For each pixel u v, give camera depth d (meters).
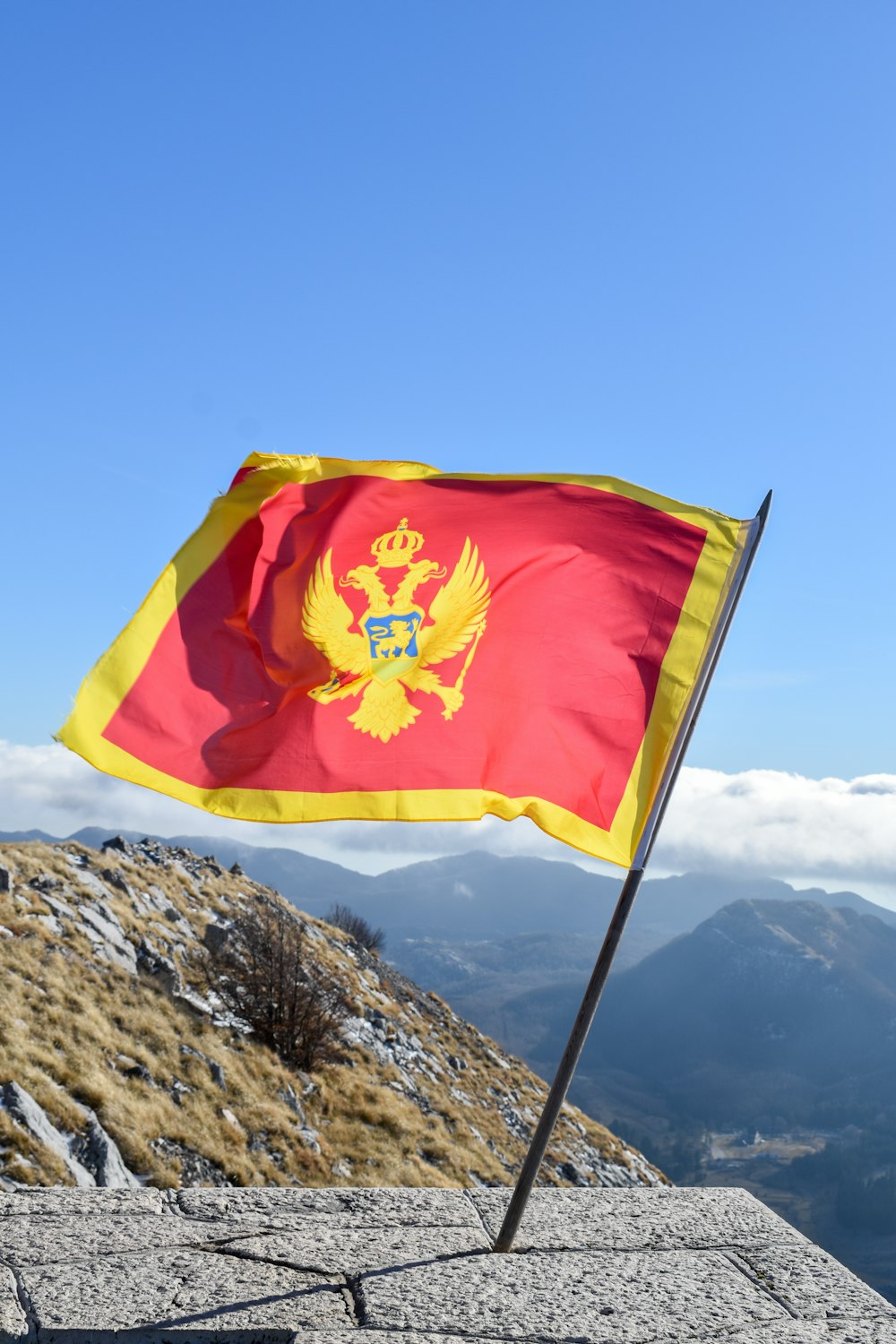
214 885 38.78
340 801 4.69
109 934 27.67
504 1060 41.16
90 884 30.58
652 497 5.05
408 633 4.89
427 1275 4.07
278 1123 23.06
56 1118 17.92
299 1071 27.17
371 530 5.00
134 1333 3.62
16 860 29.72
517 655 4.91
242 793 4.64
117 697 4.59
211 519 4.89
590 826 4.73
